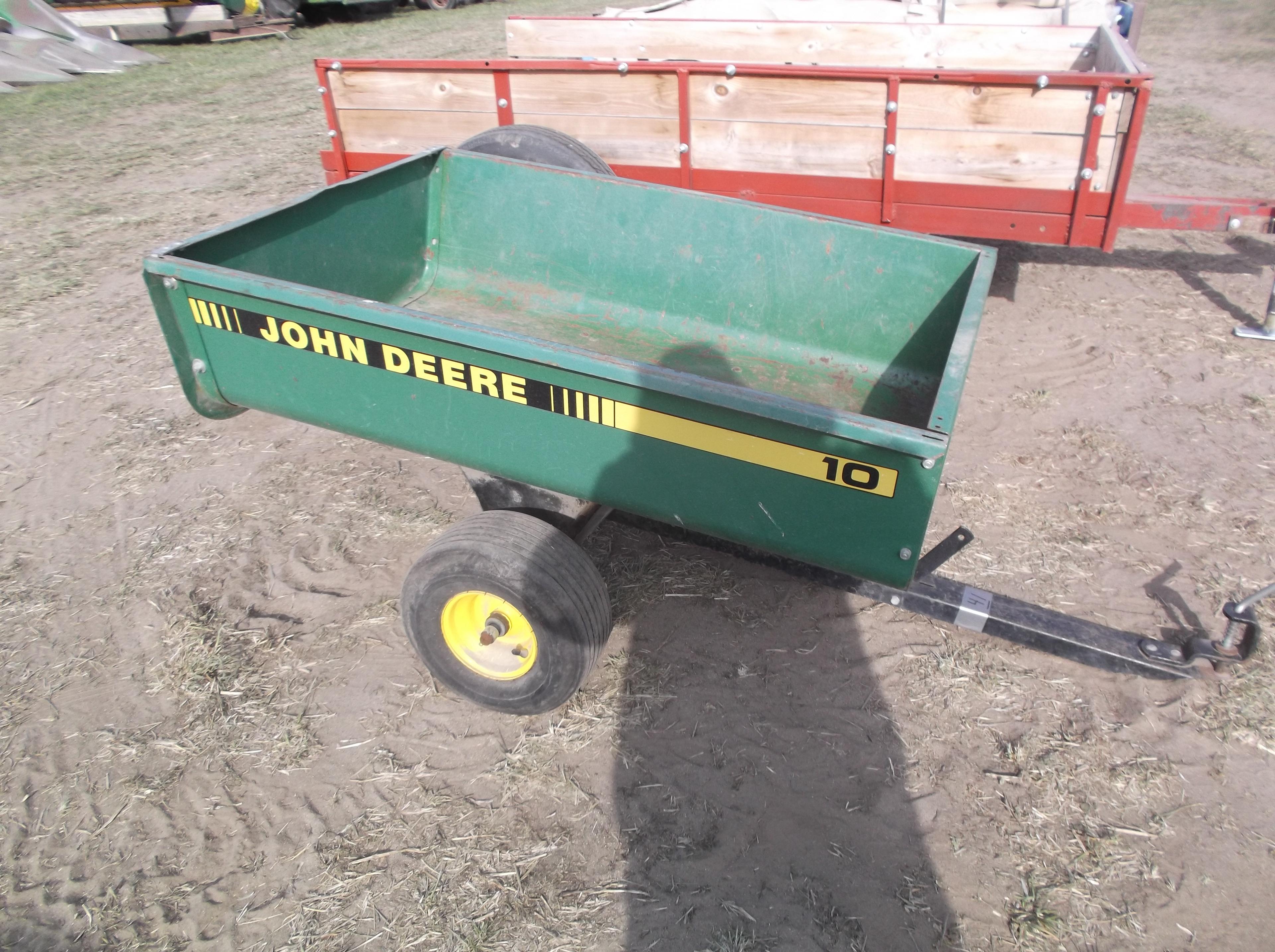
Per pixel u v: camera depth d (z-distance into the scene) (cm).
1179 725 303
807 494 227
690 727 303
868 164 468
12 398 494
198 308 283
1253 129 902
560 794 282
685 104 475
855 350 365
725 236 367
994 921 247
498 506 300
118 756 296
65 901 254
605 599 284
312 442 459
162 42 1479
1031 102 427
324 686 320
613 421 241
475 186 414
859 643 336
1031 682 319
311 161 876
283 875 260
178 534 394
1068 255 656
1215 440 445
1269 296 582
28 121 1012
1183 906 250
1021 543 383
